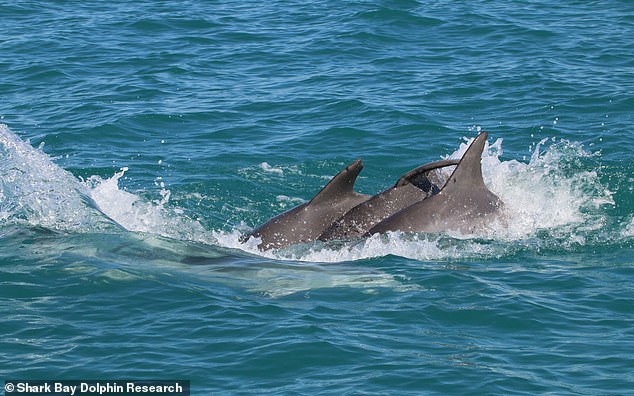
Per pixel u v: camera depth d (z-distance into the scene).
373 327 44.12
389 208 58.44
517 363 40.25
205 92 89.31
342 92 87.81
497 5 117.62
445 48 101.19
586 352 41.16
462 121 80.12
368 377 39.12
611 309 45.88
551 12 114.00
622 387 38.00
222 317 45.56
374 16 112.25
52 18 117.88
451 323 44.56
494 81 89.50
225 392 38.16
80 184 66.56
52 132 78.94
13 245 55.53
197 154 74.81
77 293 48.94
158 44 105.75
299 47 103.06
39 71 96.00
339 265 53.19
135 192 67.44
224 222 63.53
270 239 58.12
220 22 114.81
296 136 77.94
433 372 39.44
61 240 56.44
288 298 48.12
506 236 57.25
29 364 40.75
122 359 41.09
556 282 49.66
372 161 72.69
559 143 74.38
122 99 87.44
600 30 105.50
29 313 46.38
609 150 72.50
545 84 87.88
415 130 78.25
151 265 52.94
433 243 55.53
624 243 56.88
